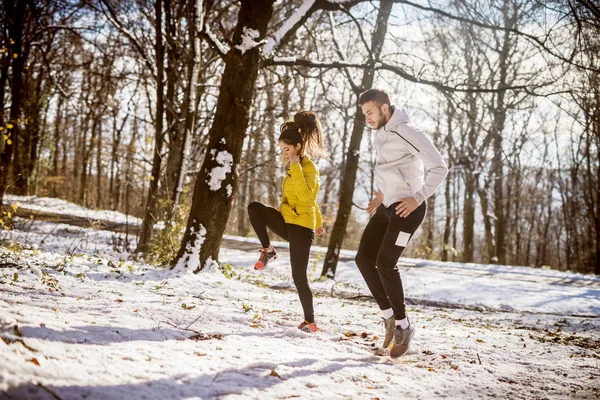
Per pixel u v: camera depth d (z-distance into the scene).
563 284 12.16
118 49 15.98
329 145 22.02
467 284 11.65
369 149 25.47
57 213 17.64
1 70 13.95
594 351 5.02
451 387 3.14
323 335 4.32
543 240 38.09
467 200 25.47
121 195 35.12
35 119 27.62
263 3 7.60
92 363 2.54
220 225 7.51
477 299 9.99
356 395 2.76
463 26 8.38
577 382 3.56
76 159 38.03
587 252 30.41
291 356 3.39
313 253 15.73
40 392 2.03
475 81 9.55
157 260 8.91
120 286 5.54
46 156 34.19
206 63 13.97
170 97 12.53
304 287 4.36
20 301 3.75
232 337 3.74
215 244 7.54
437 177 3.71
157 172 10.87
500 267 15.62
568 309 9.25
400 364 3.62
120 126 26.55
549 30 7.75
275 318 4.80
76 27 14.98
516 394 3.13
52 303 3.89
